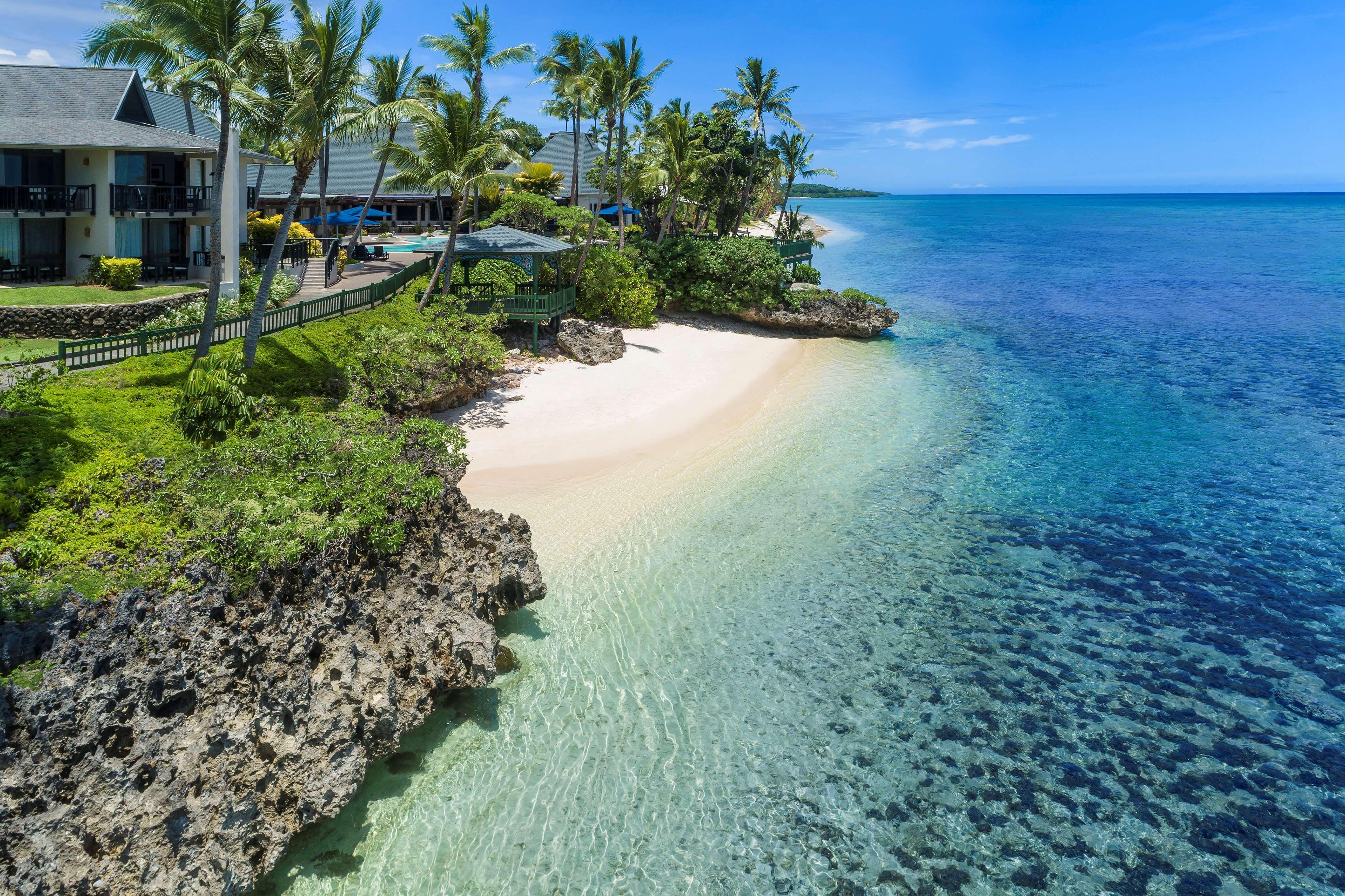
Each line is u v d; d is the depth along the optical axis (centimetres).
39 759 1013
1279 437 3219
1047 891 1203
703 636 1805
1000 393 3850
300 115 2359
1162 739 1533
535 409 3200
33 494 1403
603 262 4625
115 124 3475
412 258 5462
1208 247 12350
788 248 6575
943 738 1520
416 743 1445
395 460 1783
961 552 2244
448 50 4409
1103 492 2673
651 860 1231
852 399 3684
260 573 1330
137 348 2272
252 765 1172
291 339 2728
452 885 1169
